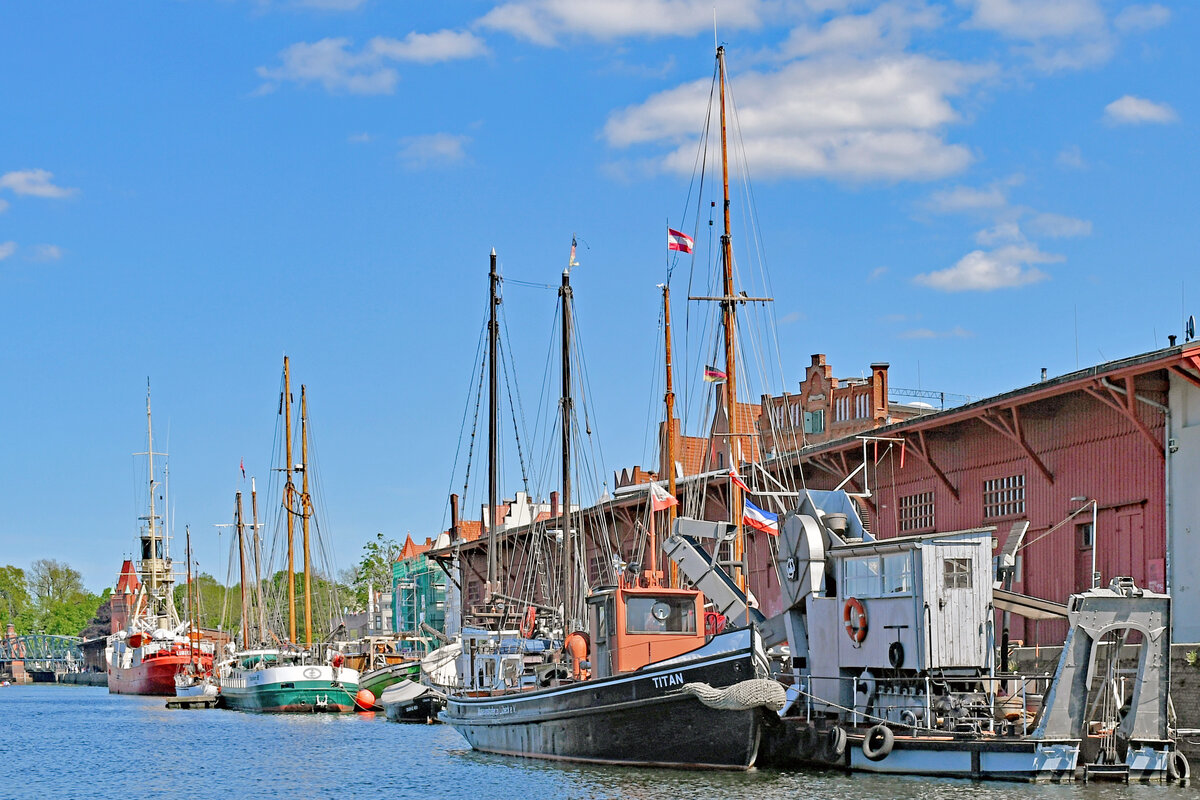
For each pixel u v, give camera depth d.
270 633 120.19
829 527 39.47
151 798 41.28
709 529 43.94
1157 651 33.50
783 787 33.75
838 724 36.38
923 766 34.31
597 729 39.75
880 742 35.12
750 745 36.59
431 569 131.88
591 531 84.88
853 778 34.91
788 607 40.31
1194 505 42.47
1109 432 46.38
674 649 40.53
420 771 43.88
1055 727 33.19
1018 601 37.00
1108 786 32.50
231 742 61.19
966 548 36.09
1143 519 44.53
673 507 59.50
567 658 47.19
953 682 35.59
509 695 44.34
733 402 54.34
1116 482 45.88
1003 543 50.84
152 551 151.75
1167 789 32.09
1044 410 49.06
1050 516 48.78
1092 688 36.97
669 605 40.88
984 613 36.00
